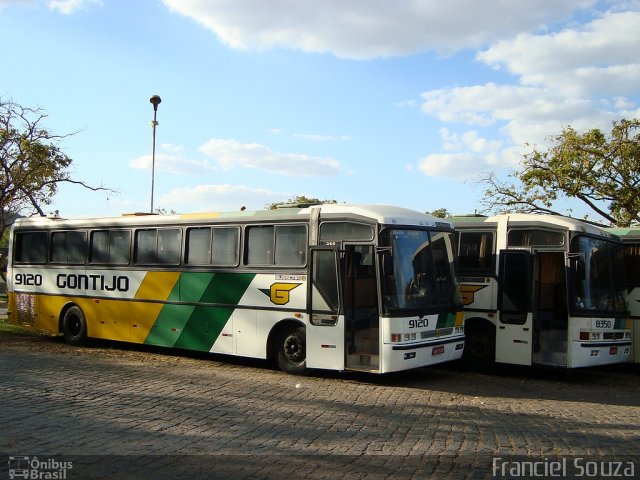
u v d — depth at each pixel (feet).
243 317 40.57
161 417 26.17
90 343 52.70
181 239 44.50
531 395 35.14
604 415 29.32
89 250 50.37
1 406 27.37
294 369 38.55
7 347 48.83
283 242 39.32
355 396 32.14
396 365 33.94
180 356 47.01
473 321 42.98
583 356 38.86
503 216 42.88
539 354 40.63
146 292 46.03
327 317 36.40
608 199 74.28
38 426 24.21
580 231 39.83
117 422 25.11
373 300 34.94
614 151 71.72
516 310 41.09
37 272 54.08
